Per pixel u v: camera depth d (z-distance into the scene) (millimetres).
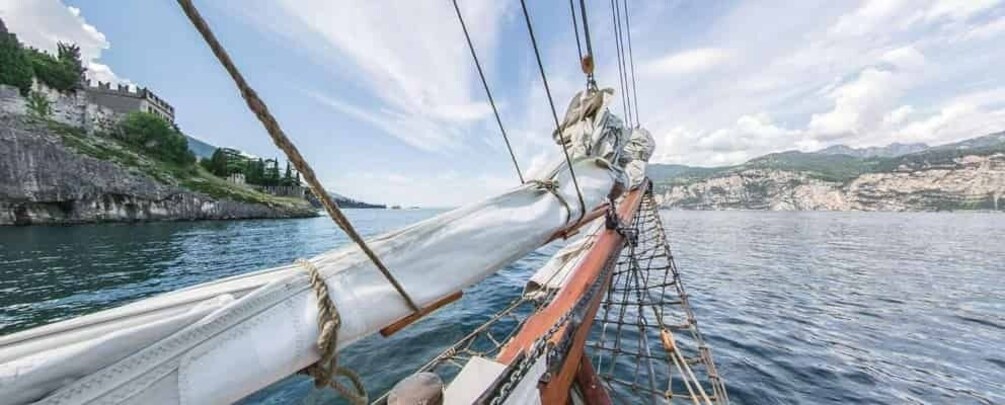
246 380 1055
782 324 9844
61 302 11867
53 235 29922
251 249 24438
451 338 7395
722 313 10414
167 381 938
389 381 5887
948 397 6590
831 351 8195
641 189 11773
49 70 61469
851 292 14039
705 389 5926
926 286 15422
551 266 5801
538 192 2369
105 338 867
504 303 9969
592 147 3375
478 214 1931
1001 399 6574
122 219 46125
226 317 1052
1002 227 53031
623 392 5590
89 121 60562
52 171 40781
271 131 958
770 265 19578
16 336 819
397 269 1489
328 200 1132
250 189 72812
